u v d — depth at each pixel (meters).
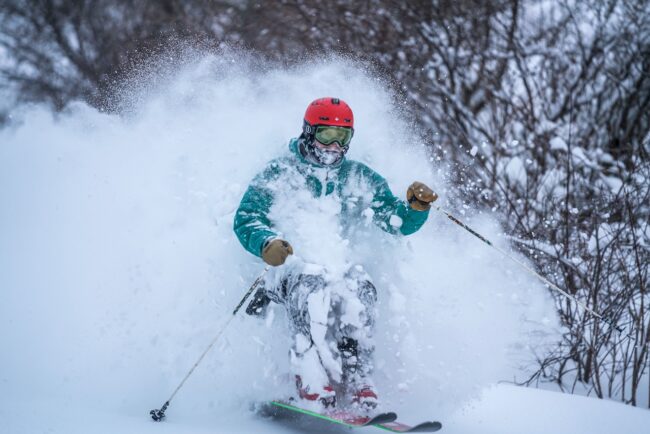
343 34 33.38
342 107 13.91
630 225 19.14
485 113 29.78
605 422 14.12
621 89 30.00
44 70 42.53
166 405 12.67
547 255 20.00
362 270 13.66
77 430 11.22
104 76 41.31
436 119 29.03
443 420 13.67
